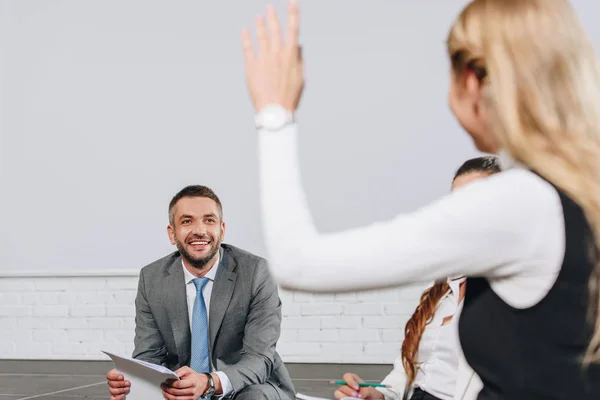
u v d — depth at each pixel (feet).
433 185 15.44
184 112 16.84
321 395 11.70
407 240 1.90
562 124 2.01
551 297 1.93
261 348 7.13
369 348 15.52
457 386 2.92
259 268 7.38
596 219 1.93
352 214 15.75
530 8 2.06
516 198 1.92
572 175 1.95
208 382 6.55
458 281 5.24
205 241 7.23
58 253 17.20
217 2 16.84
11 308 17.29
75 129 17.33
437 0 15.60
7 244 17.42
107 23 17.34
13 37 17.74
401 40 15.70
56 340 17.06
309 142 15.97
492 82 2.05
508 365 1.98
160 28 17.07
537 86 2.01
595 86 2.04
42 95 17.56
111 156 17.11
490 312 2.04
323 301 15.76
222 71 16.72
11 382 13.51
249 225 16.34
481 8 2.14
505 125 2.03
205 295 7.39
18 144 17.56
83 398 11.67
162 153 16.89
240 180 16.47
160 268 7.50
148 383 6.14
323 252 1.91
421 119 15.55
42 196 17.38
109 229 17.02
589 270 1.93
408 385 5.43
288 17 2.10
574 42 2.05
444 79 15.46
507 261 1.93
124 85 17.16
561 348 1.94
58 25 17.57
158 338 7.43
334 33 15.97
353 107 15.83
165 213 16.81
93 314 16.96
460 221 1.90
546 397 1.93
